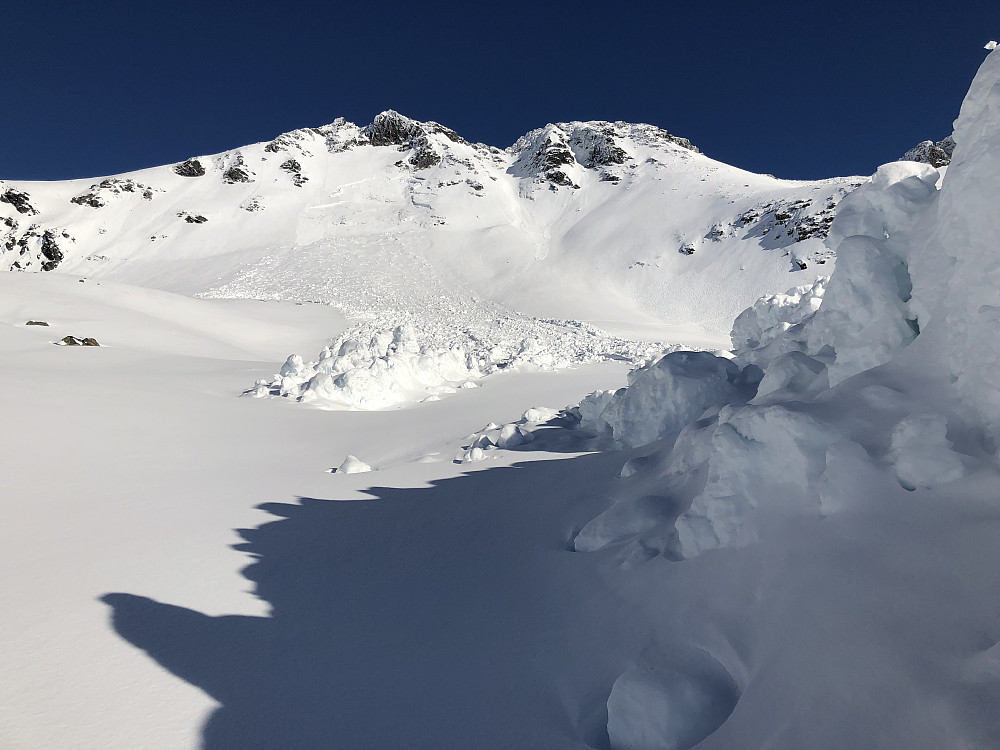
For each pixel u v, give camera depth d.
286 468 6.54
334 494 5.38
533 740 2.22
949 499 2.22
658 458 4.80
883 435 2.60
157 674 2.59
